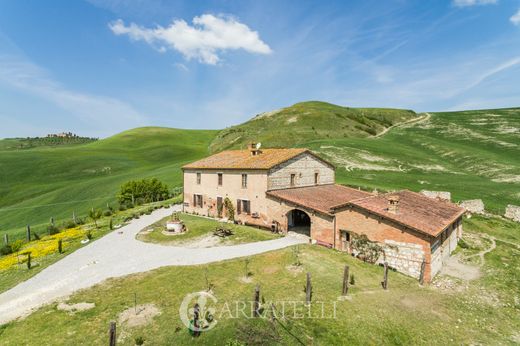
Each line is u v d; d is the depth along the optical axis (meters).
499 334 17.84
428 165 72.81
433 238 23.16
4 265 26.25
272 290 20.06
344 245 28.38
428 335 17.09
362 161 73.06
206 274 22.17
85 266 24.33
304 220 39.19
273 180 36.16
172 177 77.50
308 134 108.25
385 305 19.34
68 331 15.83
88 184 78.19
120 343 15.03
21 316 17.31
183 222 36.97
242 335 15.67
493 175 66.06
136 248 28.69
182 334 15.70
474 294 22.34
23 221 58.91
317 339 15.72
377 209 26.44
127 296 19.23
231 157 45.69
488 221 40.78
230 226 35.59
